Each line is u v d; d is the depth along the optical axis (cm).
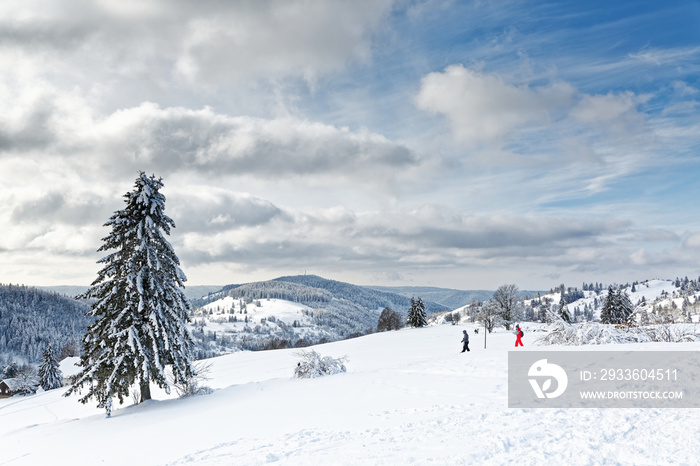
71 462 1099
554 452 597
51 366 7794
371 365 2744
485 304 6688
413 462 622
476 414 877
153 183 2167
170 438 1138
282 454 775
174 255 2183
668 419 711
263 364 3847
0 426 2906
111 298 2005
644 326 2295
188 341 2177
